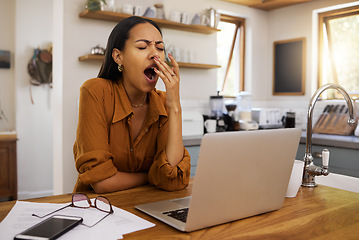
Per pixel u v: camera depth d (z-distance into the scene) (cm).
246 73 467
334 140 317
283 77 458
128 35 132
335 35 415
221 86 469
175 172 130
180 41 391
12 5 454
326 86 141
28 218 94
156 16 354
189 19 396
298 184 125
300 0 419
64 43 320
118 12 338
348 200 123
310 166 142
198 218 88
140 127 149
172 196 124
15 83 451
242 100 436
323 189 139
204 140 82
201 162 83
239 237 86
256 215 104
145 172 144
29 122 461
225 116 397
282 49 458
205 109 415
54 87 349
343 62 411
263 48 474
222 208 92
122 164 147
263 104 478
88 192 129
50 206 105
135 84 135
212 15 391
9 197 447
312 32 423
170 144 136
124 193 128
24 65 454
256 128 394
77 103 329
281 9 458
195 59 395
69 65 324
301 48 434
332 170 321
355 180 161
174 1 385
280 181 105
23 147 460
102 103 137
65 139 326
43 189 475
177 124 136
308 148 144
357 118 358
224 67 466
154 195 125
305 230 93
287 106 454
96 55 312
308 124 143
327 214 106
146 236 85
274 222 98
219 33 455
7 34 455
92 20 333
